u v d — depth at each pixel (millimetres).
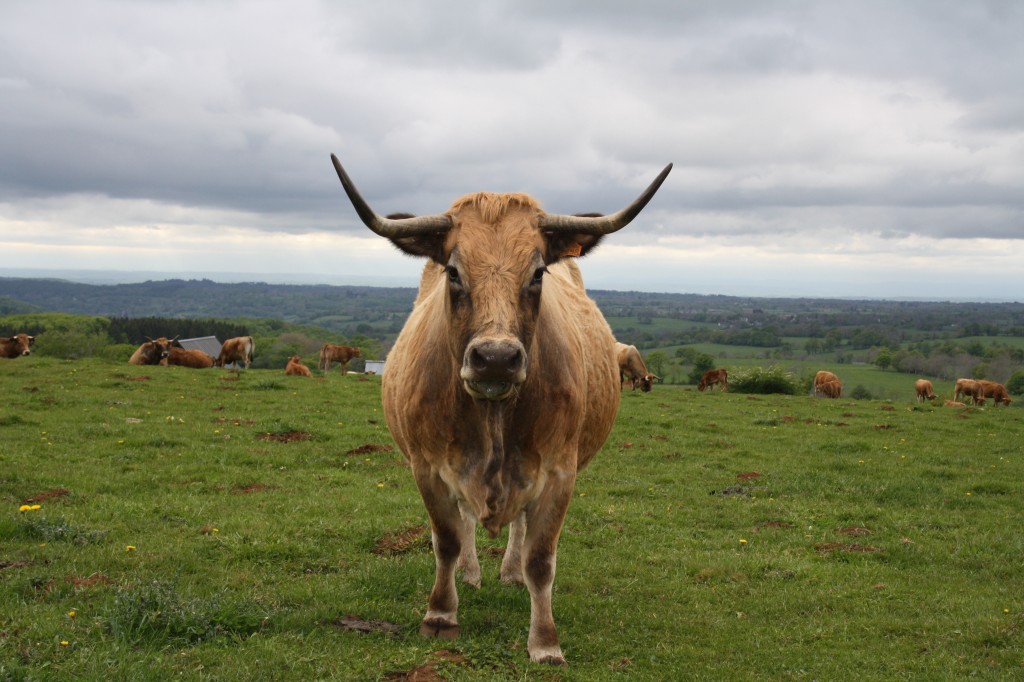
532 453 5734
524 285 5250
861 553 9773
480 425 5590
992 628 7059
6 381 23375
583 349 6676
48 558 7781
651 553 9484
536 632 6035
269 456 14219
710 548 9977
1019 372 61906
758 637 6867
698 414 24156
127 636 5816
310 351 75250
